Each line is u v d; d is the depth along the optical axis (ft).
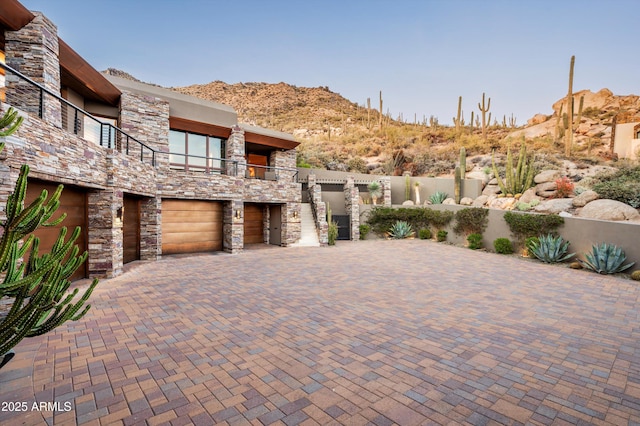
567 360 14.29
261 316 19.94
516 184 68.85
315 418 9.90
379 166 115.65
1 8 23.27
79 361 13.58
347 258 44.04
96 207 29.07
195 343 15.72
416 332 17.54
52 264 9.09
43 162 20.44
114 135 42.57
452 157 117.50
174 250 47.47
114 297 23.65
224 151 55.98
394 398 11.10
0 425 9.17
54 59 27.81
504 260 42.63
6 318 9.20
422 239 68.59
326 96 268.00
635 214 43.50
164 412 10.10
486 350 15.28
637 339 16.81
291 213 57.98
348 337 16.74
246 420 9.75
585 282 30.17
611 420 10.03
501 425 9.72
